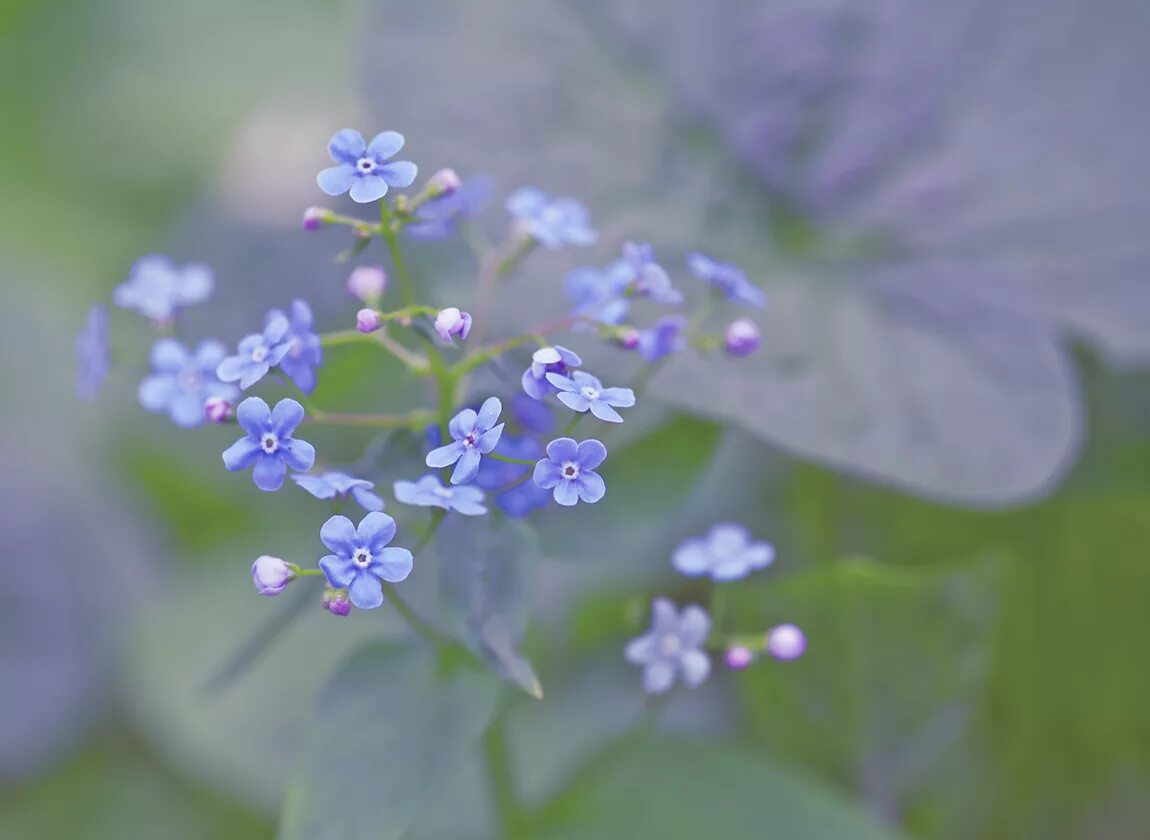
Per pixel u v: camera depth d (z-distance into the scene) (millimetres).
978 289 282
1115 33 291
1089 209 286
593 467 223
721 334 271
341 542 221
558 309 268
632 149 288
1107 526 295
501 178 283
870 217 288
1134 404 297
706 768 256
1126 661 295
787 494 308
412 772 236
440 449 224
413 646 240
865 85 292
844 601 260
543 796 266
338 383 273
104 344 250
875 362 274
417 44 289
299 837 235
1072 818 295
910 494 298
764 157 290
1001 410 273
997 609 263
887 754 270
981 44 292
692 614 241
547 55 290
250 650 240
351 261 301
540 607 301
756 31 292
